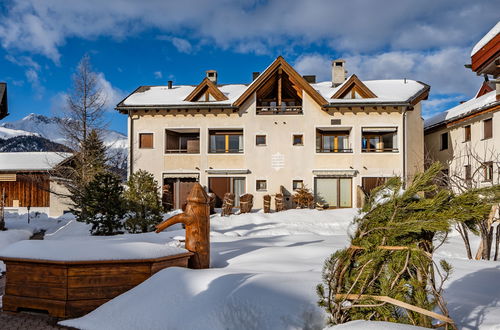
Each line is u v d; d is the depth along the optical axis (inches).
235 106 931.3
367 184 932.6
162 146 964.0
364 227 155.4
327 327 152.9
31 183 1122.0
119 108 954.7
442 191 152.4
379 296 144.3
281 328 164.1
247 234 580.7
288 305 174.4
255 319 170.1
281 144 949.8
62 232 627.5
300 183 946.7
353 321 147.3
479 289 199.6
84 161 900.6
